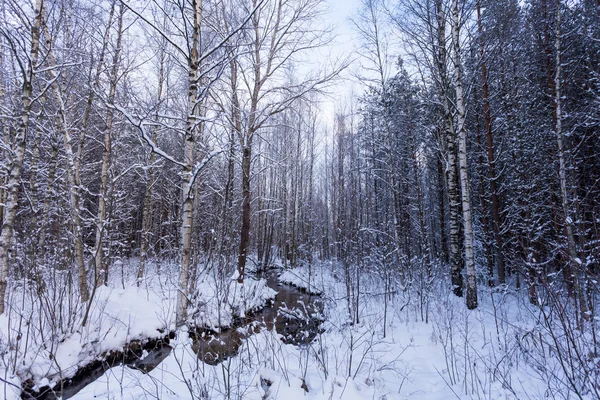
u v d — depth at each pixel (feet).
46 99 24.36
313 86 30.01
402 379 13.73
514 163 32.50
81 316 17.02
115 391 11.53
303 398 10.82
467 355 15.05
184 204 17.98
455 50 25.20
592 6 25.52
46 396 13.20
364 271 31.53
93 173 38.91
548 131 29.55
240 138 29.55
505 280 34.99
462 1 25.30
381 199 55.62
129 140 30.22
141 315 20.48
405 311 24.64
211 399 10.71
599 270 15.26
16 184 16.42
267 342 15.03
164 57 29.76
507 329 17.31
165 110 24.66
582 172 30.53
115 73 23.73
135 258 55.72
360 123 57.57
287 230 72.38
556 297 12.36
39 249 23.26
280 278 56.70
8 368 12.86
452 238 27.96
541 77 32.45
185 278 17.63
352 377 13.05
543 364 13.42
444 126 30.53
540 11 28.25
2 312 15.85
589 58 26.81
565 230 22.31
